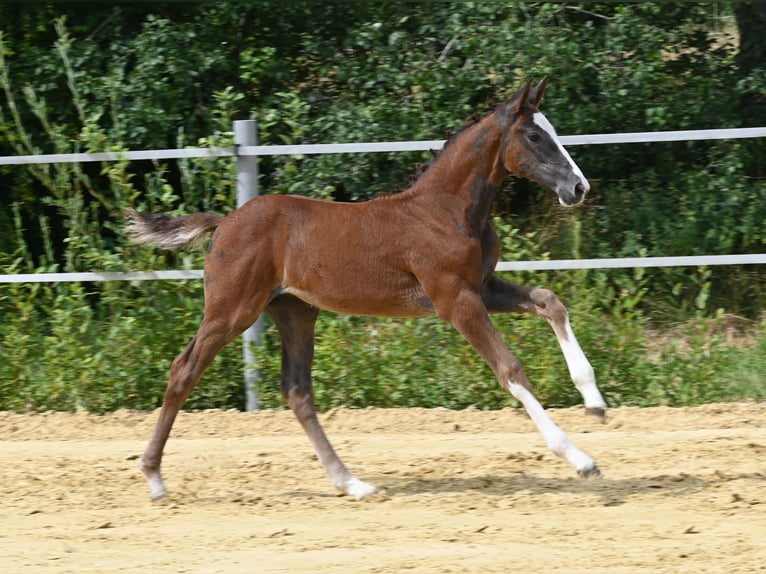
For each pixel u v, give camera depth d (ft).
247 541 25.26
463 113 49.80
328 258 28.63
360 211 28.91
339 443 35.01
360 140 49.47
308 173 49.70
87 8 51.98
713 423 36.52
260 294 28.96
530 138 27.96
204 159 41.83
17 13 51.29
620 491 28.73
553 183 27.89
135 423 38.70
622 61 51.78
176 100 50.80
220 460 33.22
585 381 27.58
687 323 44.32
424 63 50.88
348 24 53.01
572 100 52.16
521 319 39.55
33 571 23.44
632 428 36.32
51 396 40.75
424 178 28.94
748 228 47.98
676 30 53.01
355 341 40.19
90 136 42.60
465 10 51.26
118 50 50.96
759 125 51.78
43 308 42.86
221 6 51.67
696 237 48.42
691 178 49.47
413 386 39.86
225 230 29.09
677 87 52.54
